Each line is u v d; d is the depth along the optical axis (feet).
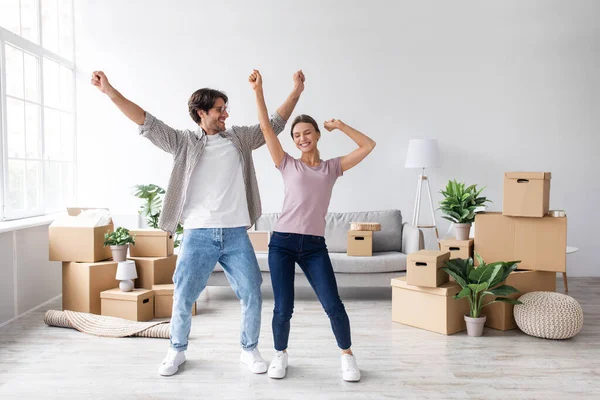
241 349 9.76
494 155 17.58
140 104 17.33
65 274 12.32
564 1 17.33
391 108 17.47
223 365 8.89
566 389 7.84
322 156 17.47
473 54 17.44
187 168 8.09
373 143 8.47
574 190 17.58
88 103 17.25
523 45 17.46
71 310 12.22
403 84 17.47
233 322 11.82
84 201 17.35
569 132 17.52
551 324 10.21
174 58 17.30
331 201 17.61
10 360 9.18
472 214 12.53
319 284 8.13
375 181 17.58
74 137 17.22
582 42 17.40
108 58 17.24
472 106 17.53
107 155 17.31
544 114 17.52
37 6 14.70
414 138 17.52
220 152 8.23
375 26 17.39
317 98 17.43
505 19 17.42
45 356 9.39
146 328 10.59
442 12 17.42
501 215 11.62
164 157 17.34
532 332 10.46
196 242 8.02
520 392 7.72
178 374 8.47
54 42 16.02
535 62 17.46
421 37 17.46
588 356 9.37
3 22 13.00
